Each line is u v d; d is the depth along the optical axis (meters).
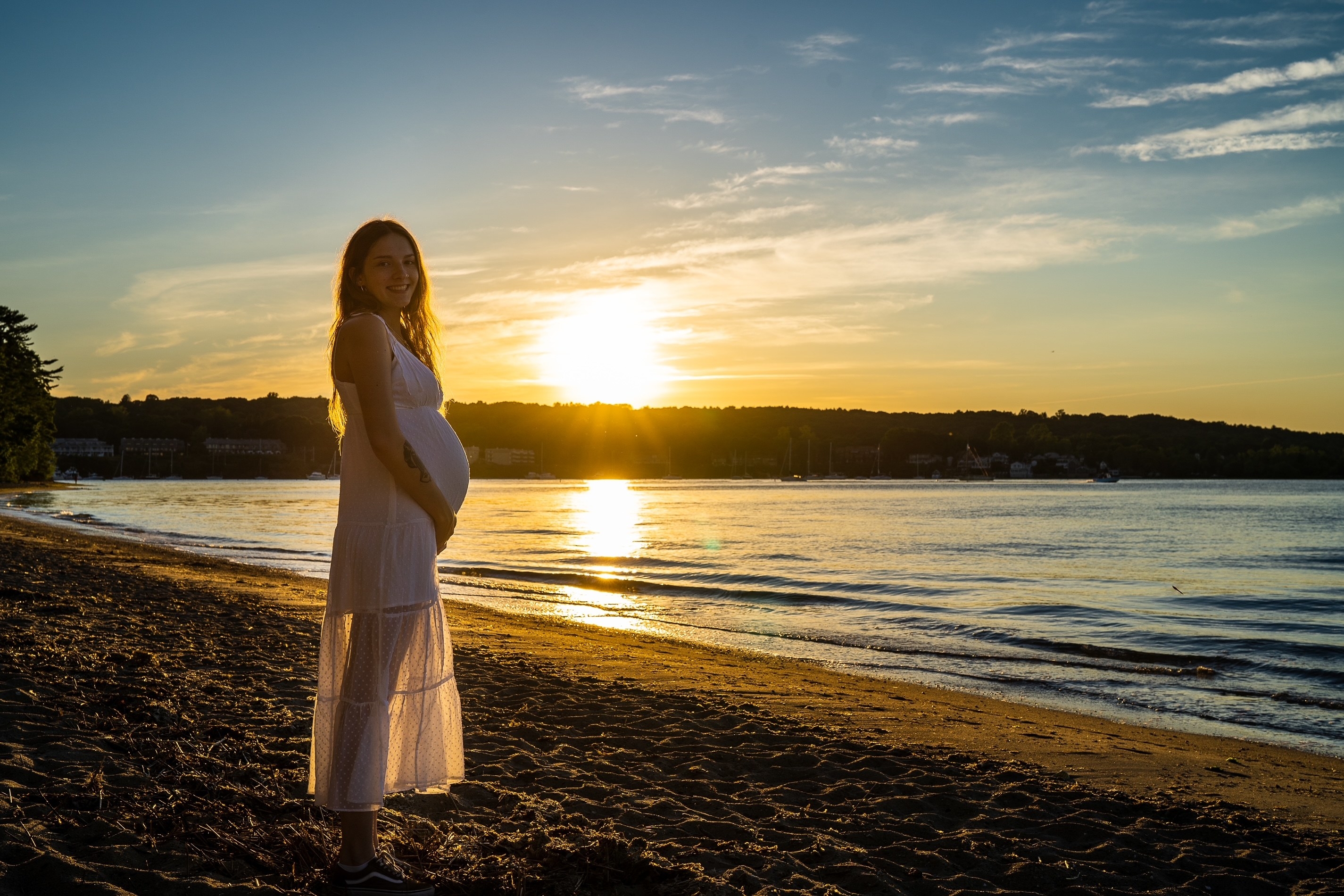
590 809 3.86
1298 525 46.38
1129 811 4.71
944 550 30.88
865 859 3.54
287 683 6.05
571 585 19.23
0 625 7.25
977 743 6.57
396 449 2.42
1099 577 22.67
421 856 2.91
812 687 8.84
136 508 56.31
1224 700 9.14
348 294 2.65
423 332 2.85
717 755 5.19
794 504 78.44
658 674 8.83
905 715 7.56
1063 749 6.57
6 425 70.75
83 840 2.76
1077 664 11.02
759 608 15.95
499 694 6.71
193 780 3.48
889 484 176.50
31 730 4.00
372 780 2.48
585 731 5.66
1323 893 3.60
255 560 23.08
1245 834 4.38
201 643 7.57
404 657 2.60
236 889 2.47
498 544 32.78
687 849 3.40
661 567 23.70
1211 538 37.66
